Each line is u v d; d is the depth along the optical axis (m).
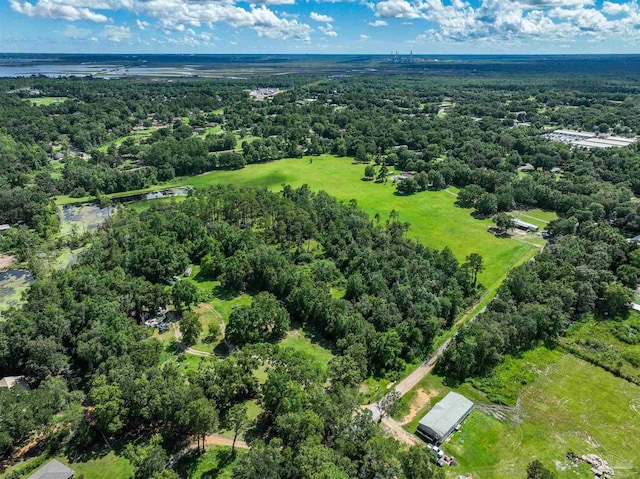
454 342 97.00
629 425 82.06
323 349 100.31
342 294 120.69
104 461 72.44
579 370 95.94
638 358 97.38
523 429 80.94
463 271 122.94
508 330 99.06
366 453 66.12
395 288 114.19
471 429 80.44
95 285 109.25
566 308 110.50
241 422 72.31
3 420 72.38
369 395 87.38
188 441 75.75
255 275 126.25
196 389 75.88
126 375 80.31
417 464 64.44
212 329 103.75
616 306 112.06
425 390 89.81
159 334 104.81
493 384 91.31
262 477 60.75
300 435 68.25
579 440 78.81
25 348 89.50
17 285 131.38
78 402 81.25
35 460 72.31
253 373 90.06
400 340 98.06
